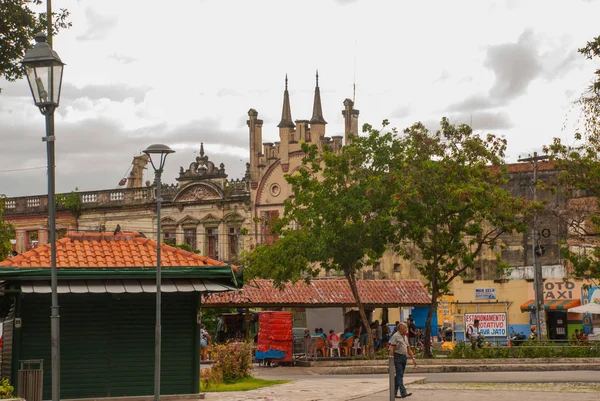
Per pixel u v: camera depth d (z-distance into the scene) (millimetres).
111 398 24906
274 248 46625
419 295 55344
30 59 17438
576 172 42594
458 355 42469
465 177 45250
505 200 44906
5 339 26328
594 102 39281
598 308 54281
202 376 31266
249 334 52156
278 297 51594
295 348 46812
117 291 24406
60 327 24844
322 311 53625
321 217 45688
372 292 54438
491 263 65250
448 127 45656
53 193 17719
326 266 45750
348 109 69562
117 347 25234
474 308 65062
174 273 25156
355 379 33594
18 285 24188
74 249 25531
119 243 26188
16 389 24047
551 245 63531
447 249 45438
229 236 71438
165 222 73688
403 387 25609
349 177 46062
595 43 31547
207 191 72438
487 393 27172
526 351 42188
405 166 44469
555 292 61656
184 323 25812
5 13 25938
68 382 24750
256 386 29844
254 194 70438
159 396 23531
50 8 25250
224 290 25422
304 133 69312
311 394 26906
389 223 45562
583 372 36781
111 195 75750
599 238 60469
